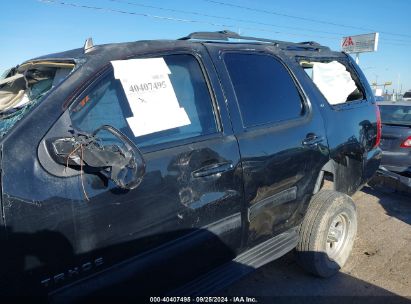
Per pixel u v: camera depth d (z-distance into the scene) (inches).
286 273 145.6
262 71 117.8
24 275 64.9
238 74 109.2
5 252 62.6
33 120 68.4
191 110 93.5
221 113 99.6
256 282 139.2
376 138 164.1
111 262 75.4
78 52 89.7
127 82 82.3
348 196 140.3
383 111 274.7
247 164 101.3
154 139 84.7
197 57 99.6
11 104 108.0
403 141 243.8
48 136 68.6
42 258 66.3
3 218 62.1
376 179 260.5
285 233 127.3
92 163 63.9
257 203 106.0
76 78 75.9
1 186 62.7
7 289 63.7
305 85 130.7
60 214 67.6
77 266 70.7
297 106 125.6
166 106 87.4
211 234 93.1
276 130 112.8
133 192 77.1
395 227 189.2
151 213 80.5
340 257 142.6
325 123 132.4
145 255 80.6
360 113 153.5
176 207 85.0
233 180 97.8
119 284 76.5
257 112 110.3
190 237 88.9
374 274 143.9
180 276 89.0
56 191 67.2
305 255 132.5
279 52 129.0
